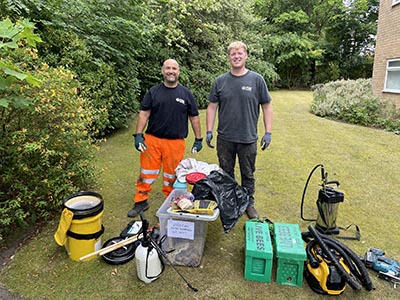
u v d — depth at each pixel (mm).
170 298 1951
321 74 19750
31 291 1998
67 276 2139
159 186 3816
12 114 2662
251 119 2873
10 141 2582
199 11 10547
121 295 1971
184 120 3000
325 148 5680
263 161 4895
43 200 2850
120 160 4812
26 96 2600
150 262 2039
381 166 4680
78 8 5031
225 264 2297
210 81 10609
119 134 6438
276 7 20234
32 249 2451
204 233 2369
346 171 4449
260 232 2312
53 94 2668
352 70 19781
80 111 3049
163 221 2238
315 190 3736
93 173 3363
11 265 2254
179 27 10125
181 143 3029
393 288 2055
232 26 12648
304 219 2998
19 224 2621
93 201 2402
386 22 8961
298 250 2047
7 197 2701
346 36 19594
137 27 5977
